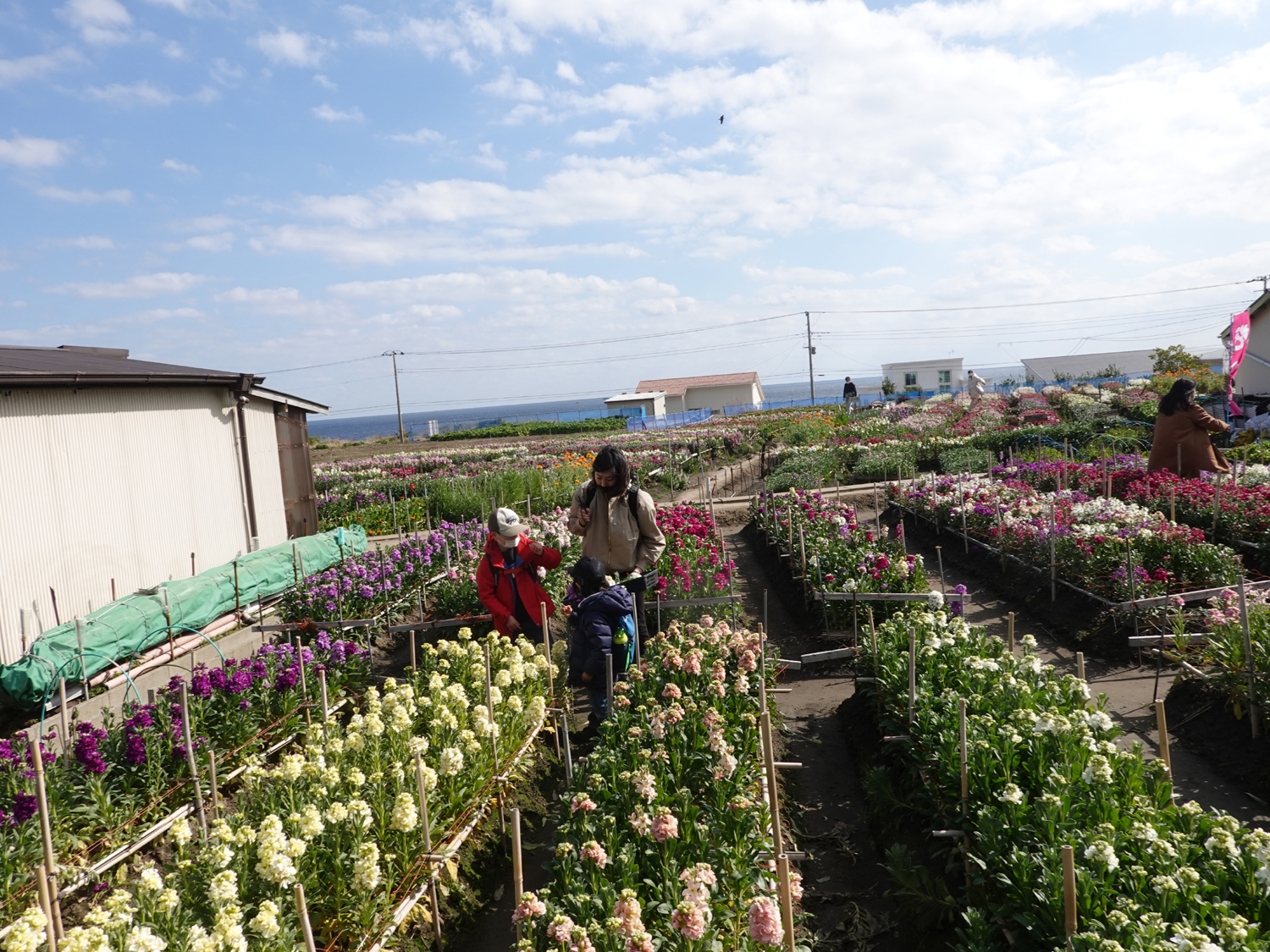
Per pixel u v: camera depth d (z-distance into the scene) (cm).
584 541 706
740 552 1334
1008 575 980
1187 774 519
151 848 504
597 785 425
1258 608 612
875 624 779
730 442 2811
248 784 441
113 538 953
